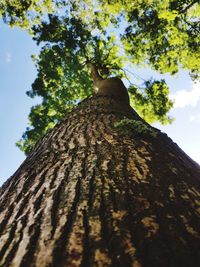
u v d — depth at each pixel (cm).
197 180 217
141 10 1274
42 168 235
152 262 116
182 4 1227
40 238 139
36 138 1366
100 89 625
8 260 130
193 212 158
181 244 128
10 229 156
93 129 313
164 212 152
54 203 171
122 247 124
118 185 181
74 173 208
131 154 234
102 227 139
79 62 1364
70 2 1270
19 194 202
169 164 228
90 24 1330
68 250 126
